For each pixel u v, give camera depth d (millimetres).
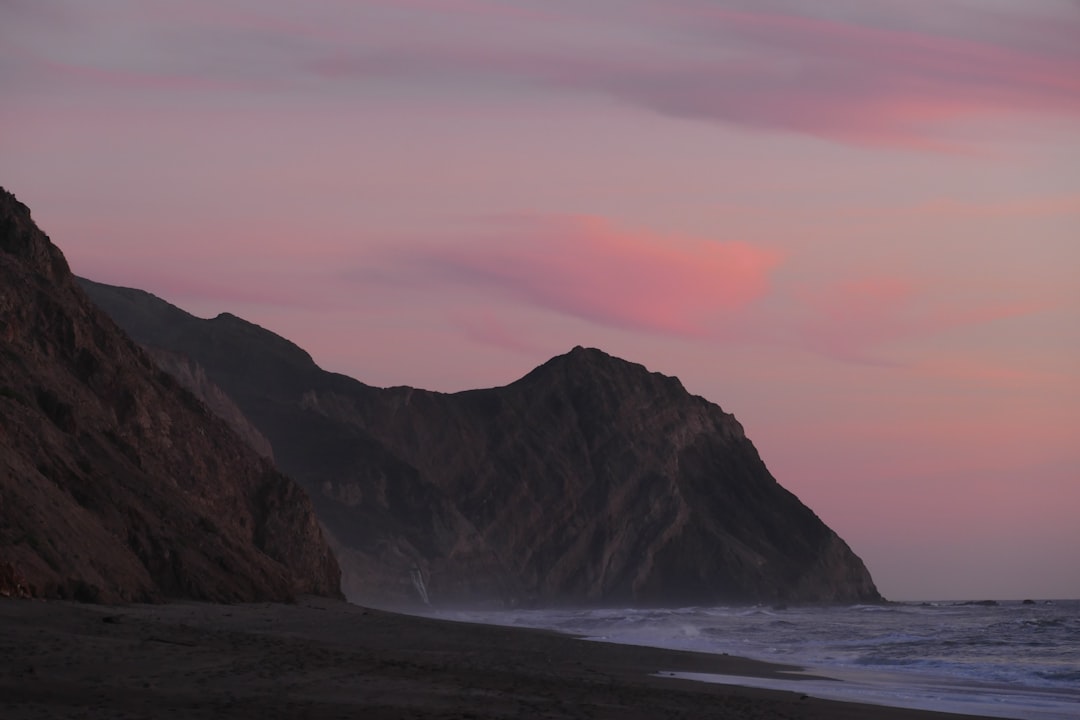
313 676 18906
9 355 42125
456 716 15805
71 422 41062
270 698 16297
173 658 19516
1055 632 57344
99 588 31594
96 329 50156
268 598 42688
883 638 51312
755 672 30281
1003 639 50250
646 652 35062
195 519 43000
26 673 16766
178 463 49562
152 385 52594
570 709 17734
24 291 46656
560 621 69000
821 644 46344
